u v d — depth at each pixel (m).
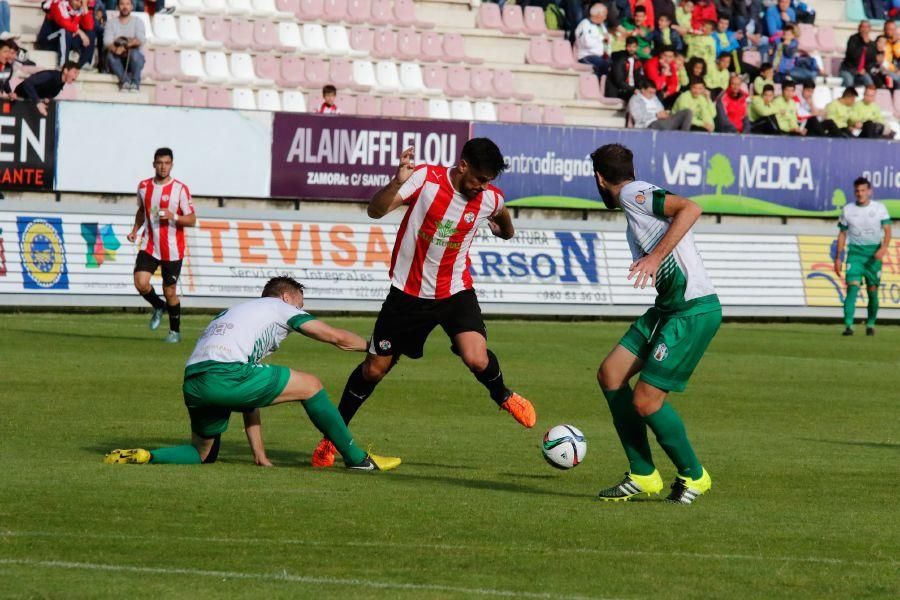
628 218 22.58
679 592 16.59
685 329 22.39
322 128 68.06
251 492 22.73
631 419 23.23
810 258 74.94
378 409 36.12
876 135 82.62
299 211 67.25
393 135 69.12
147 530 19.30
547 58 88.25
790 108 83.06
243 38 81.38
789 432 33.69
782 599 16.39
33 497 21.55
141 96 75.19
